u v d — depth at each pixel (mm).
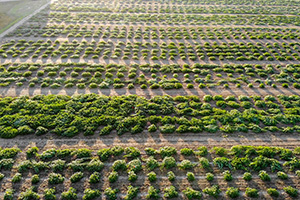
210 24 35594
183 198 12602
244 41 30422
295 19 38062
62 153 14625
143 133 16484
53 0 45500
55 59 25203
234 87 21719
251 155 15008
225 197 12695
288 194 12852
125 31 32312
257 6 44594
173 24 35156
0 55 25656
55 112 17672
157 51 27281
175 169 14109
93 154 14875
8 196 12328
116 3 44500
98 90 20688
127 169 13961
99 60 25266
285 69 24297
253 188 13070
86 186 13055
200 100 19844
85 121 16844
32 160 14188
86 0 45875
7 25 33312
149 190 12773
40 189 12828
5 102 18406
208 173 13773
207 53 27047
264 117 17781
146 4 44312
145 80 22047
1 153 14430
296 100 20031
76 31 31734
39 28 32469
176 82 21938
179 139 16109
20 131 15914
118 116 17469
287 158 14773
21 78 21516
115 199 12422
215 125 17062
